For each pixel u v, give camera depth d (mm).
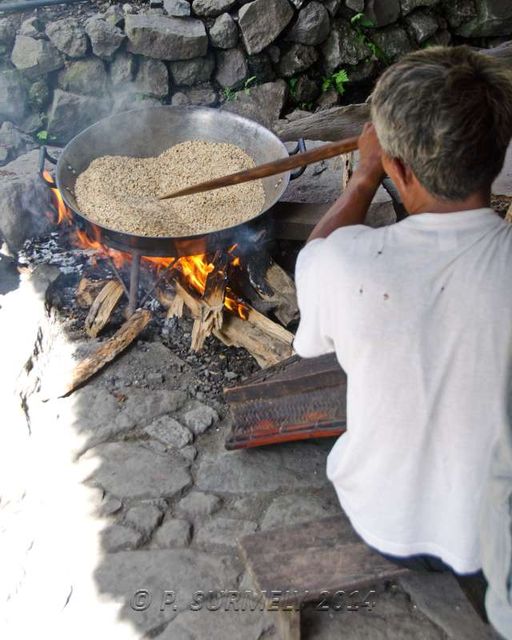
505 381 1439
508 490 1501
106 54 4320
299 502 2496
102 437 2744
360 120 3406
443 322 1433
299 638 2031
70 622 2156
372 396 1499
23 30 4293
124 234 2822
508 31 4879
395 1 4641
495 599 1591
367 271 1464
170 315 3158
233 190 3203
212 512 2477
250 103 4594
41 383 2971
